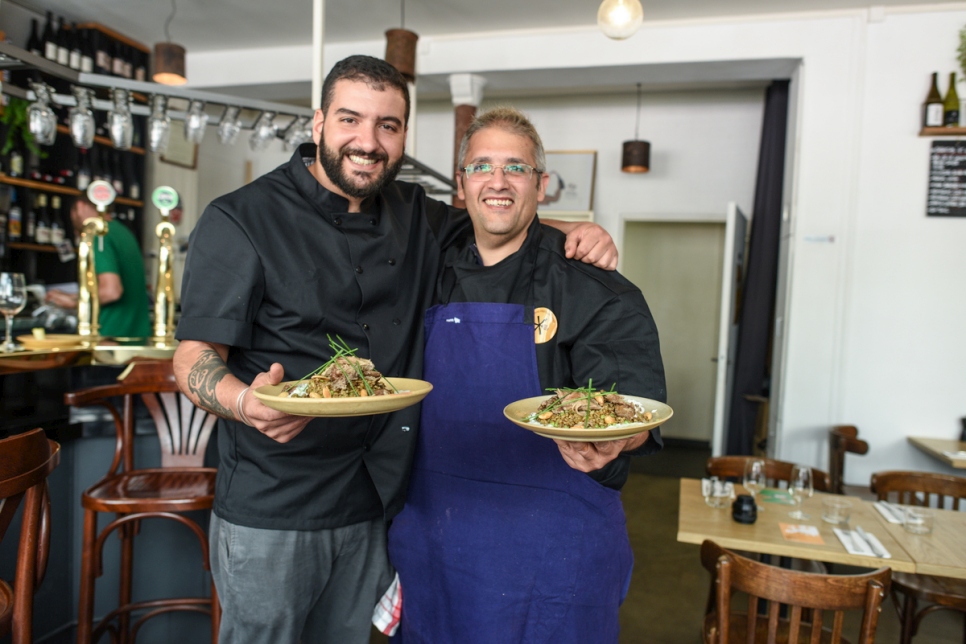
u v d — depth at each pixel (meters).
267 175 1.57
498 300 1.63
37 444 1.32
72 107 2.83
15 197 4.55
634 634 2.98
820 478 2.98
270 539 1.49
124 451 2.27
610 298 1.55
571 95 6.20
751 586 1.82
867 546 2.24
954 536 2.40
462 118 5.09
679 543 4.08
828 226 4.38
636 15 2.70
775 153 5.22
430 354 1.69
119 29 5.10
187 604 2.23
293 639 1.58
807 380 4.44
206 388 1.28
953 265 4.25
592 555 1.57
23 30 4.70
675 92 6.00
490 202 1.55
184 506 1.96
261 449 1.50
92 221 2.91
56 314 3.53
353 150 1.43
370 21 4.81
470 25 4.83
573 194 6.13
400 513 1.72
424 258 1.70
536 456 1.58
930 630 3.10
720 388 4.87
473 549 1.61
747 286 5.41
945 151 4.23
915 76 4.25
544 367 1.58
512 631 1.58
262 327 1.48
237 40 5.29
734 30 4.51
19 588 1.35
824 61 4.37
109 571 2.47
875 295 4.34
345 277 1.51
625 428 1.13
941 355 4.28
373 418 1.56
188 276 1.44
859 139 4.32
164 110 2.84
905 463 4.34
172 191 3.03
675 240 6.81
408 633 1.75
